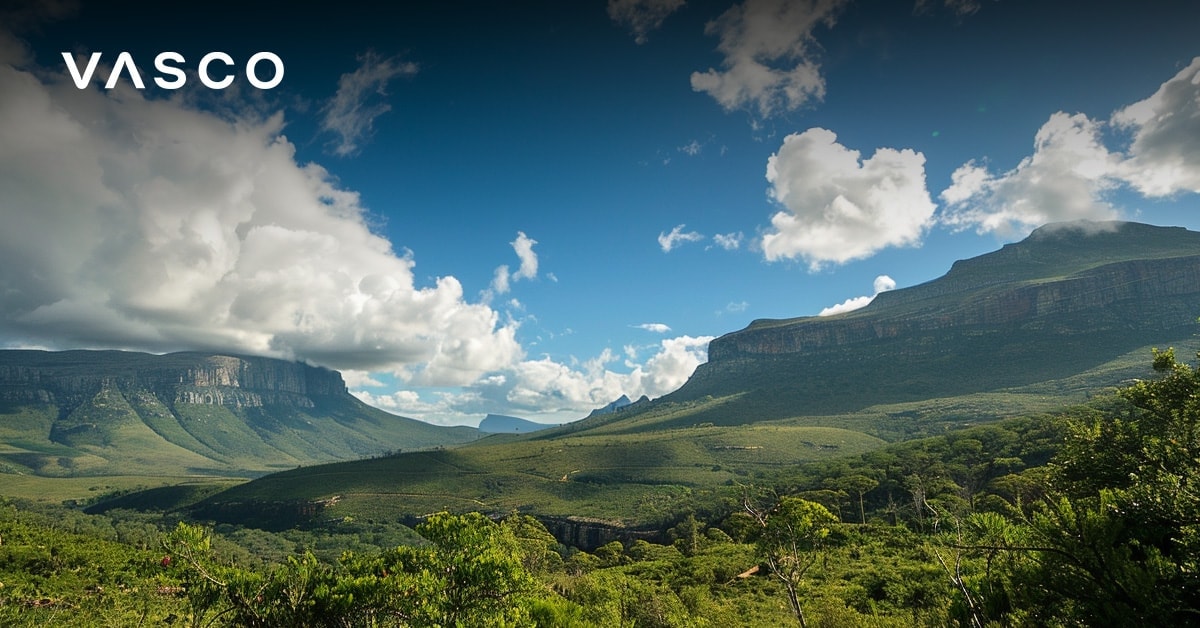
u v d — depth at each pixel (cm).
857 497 10269
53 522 13112
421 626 922
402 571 1005
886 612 2567
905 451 12900
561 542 14888
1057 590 705
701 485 17938
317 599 920
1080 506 729
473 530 1088
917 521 6994
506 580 1062
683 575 6103
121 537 11575
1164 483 750
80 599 3781
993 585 845
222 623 930
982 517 797
